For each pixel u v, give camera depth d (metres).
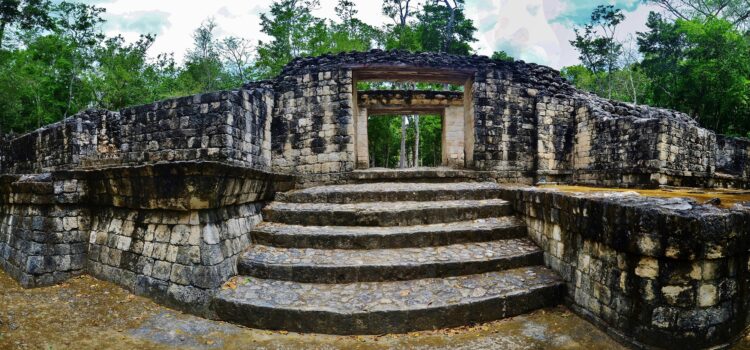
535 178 9.62
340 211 5.87
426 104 15.27
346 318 3.92
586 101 9.73
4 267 6.14
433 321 4.00
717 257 3.22
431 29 23.88
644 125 8.12
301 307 4.03
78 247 5.55
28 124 22.30
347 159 8.89
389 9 25.14
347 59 9.12
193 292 4.38
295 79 9.20
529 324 4.11
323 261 4.84
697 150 9.54
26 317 4.13
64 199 5.39
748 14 20.28
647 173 8.05
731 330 3.40
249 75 25.72
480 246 5.41
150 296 4.68
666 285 3.31
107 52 24.45
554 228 4.99
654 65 20.41
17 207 5.94
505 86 9.51
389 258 4.92
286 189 7.39
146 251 4.86
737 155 13.18
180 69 27.91
